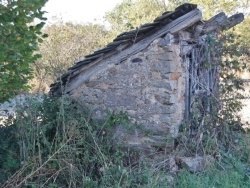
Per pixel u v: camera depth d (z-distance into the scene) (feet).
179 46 20.10
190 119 21.11
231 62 23.57
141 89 20.38
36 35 16.08
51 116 19.22
